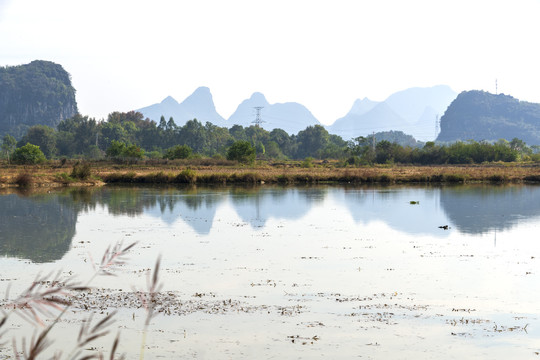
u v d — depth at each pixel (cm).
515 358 1141
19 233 2625
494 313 1450
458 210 3697
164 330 1288
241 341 1221
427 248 2352
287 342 1220
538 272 1912
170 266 1961
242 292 1628
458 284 1744
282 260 2088
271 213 3512
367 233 2753
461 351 1180
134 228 2836
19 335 1235
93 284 1688
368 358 1134
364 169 8812
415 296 1603
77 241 2434
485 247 2378
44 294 411
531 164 11025
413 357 1142
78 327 1297
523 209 3747
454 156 11650
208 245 2386
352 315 1420
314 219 3253
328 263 2041
